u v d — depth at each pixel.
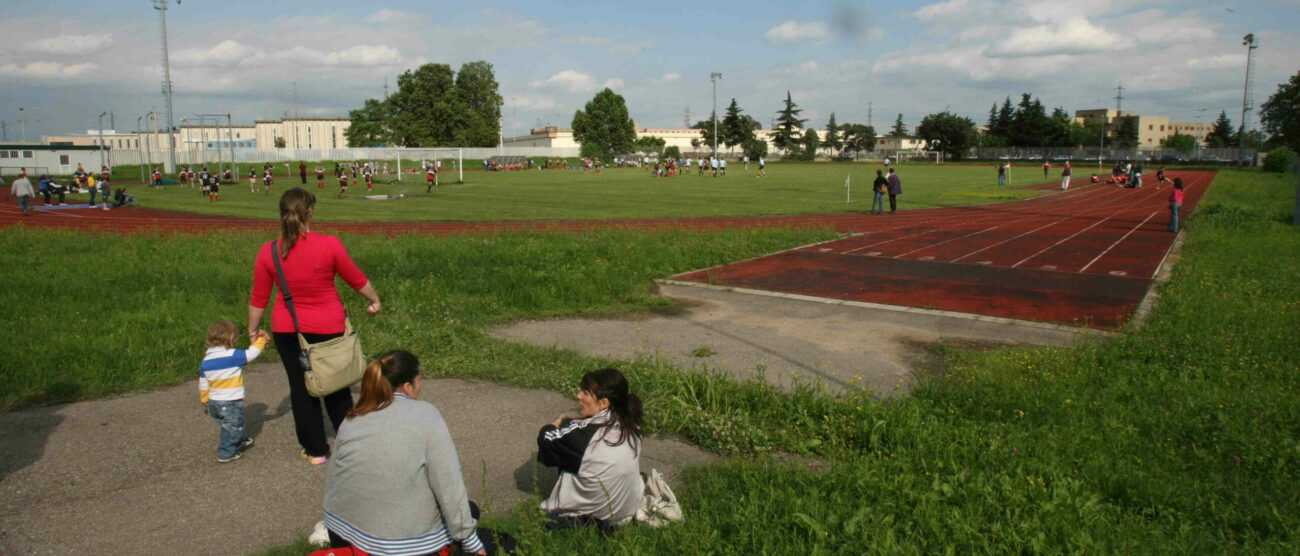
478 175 74.44
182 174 57.69
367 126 139.88
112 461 5.56
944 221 27.95
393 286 12.09
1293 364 8.27
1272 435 5.94
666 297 13.06
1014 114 132.38
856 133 157.50
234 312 10.47
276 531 4.56
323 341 5.22
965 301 12.92
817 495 4.72
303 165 50.66
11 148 74.81
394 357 3.84
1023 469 5.11
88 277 12.81
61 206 36.38
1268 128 95.00
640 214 30.80
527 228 24.66
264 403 7.02
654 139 158.62
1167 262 17.45
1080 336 10.31
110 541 4.40
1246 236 21.64
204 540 4.43
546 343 9.66
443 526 3.76
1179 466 5.48
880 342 10.02
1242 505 4.84
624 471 4.34
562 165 108.94
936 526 4.25
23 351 7.98
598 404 4.45
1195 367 8.08
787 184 54.25
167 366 7.88
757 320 11.33
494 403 6.96
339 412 5.44
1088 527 4.34
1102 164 105.81
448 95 115.88
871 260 17.50
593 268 14.12
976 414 6.57
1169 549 4.23
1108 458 5.47
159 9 61.12
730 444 5.85
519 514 4.43
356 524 3.60
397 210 32.56
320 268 5.13
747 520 4.35
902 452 5.52
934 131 128.38
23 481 5.18
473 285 12.59
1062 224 26.77
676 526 4.32
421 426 3.61
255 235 20.33
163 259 15.37
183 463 5.55
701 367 8.56
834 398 6.86
